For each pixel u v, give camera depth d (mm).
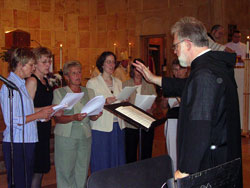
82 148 3613
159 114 4578
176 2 10977
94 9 12750
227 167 1782
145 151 4430
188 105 1895
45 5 12250
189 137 1841
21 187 3025
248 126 6930
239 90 7016
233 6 10219
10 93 2670
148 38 11906
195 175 1673
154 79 2889
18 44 8812
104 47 12664
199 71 1916
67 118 3365
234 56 2037
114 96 3781
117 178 2047
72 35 12711
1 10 11508
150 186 2201
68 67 3641
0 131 5504
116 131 3959
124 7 12172
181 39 2102
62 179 3545
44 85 3566
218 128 1883
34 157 3467
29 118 2947
